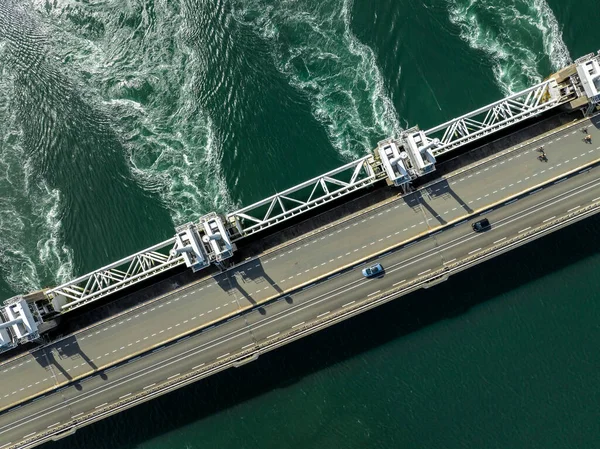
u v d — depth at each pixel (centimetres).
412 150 8300
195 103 9625
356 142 9356
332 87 9469
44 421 9125
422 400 9319
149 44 9775
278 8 9625
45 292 8838
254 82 9569
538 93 8900
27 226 9631
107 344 9106
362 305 8950
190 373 9025
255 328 9038
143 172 9575
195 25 9719
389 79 9350
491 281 9362
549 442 9006
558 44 9200
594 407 8994
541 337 9206
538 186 8819
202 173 9494
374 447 9319
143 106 9700
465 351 9319
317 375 9462
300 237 9062
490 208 8881
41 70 9844
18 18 9912
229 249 8369
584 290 9200
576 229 9319
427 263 8938
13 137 9794
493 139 9138
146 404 9588
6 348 8475
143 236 9469
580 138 8850
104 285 9338
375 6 9469
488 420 9169
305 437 9456
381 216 9000
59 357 9100
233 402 9519
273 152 9438
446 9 9412
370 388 9412
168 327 9094
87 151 9681
